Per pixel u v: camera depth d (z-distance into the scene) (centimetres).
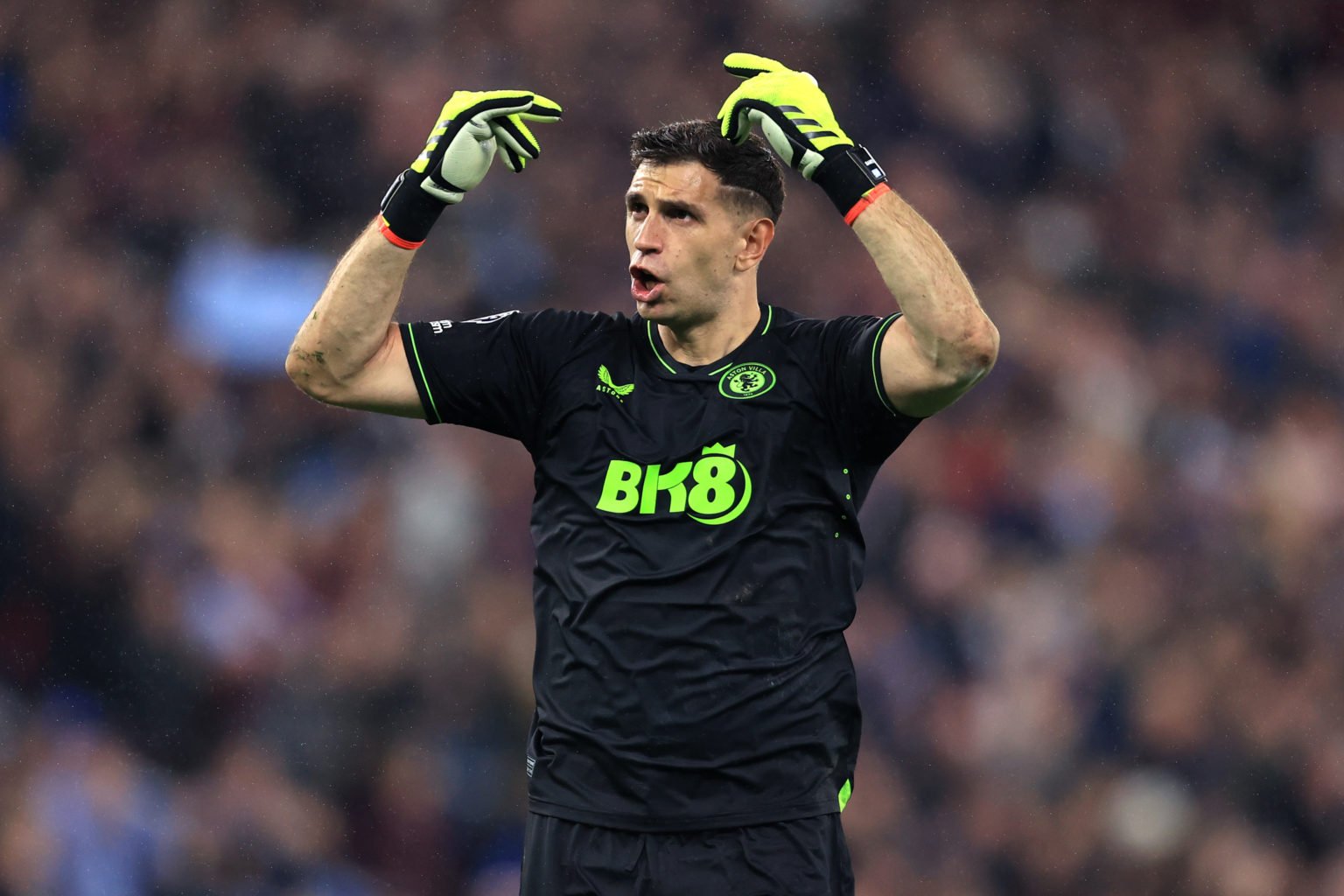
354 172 4300
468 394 1288
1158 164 5331
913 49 5091
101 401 3716
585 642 1214
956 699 3759
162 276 4025
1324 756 3844
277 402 3809
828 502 1240
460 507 3609
